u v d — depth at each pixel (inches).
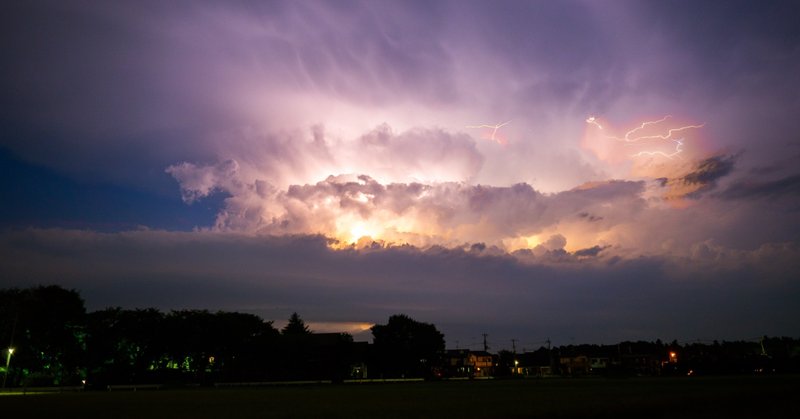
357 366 4815.5
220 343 3946.9
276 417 1099.9
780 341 5905.5
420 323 4825.3
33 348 3326.8
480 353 7642.7
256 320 4350.4
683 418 1004.6
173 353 3878.0
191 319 3993.6
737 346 6205.7
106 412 1284.4
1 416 1189.7
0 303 3265.3
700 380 2657.5
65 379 3700.8
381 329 4793.3
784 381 2292.1
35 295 3400.6
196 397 1998.0
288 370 4018.2
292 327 6643.7
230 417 1111.6
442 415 1091.3
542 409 1160.8
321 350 4077.3
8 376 3457.2
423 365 4813.0
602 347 7258.9
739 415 1034.7
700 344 6550.2
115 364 3747.5
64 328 3440.0
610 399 1413.6
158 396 2129.7
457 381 3922.2
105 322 3710.6
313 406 1402.6
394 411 1208.8
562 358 7106.3
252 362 4042.8
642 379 3228.3
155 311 3988.7
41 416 1188.5
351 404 1462.8
